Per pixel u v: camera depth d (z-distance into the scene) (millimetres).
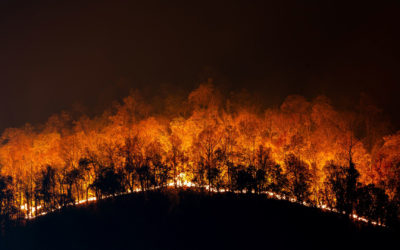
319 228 46844
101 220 53094
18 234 53031
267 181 57062
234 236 46375
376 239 44062
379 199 47656
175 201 55906
